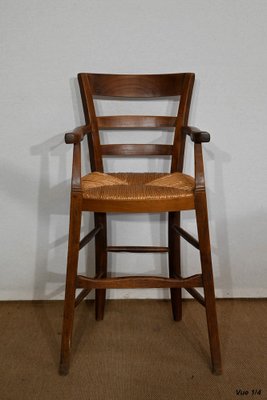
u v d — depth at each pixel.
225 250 1.46
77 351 1.17
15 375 1.06
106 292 1.49
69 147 1.37
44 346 1.19
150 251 1.29
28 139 1.36
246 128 1.35
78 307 1.44
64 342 1.05
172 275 1.30
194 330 1.28
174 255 1.28
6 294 1.48
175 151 1.23
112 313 1.39
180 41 1.28
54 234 1.45
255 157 1.38
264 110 1.33
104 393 1.00
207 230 1.00
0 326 1.30
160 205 0.98
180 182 1.10
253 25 1.27
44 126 1.35
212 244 1.46
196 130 1.02
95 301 1.33
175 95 1.22
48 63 1.29
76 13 1.26
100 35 1.27
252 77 1.31
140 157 1.39
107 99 1.33
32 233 1.45
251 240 1.45
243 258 1.47
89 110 1.20
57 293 1.49
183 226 1.44
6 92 1.31
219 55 1.29
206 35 1.27
